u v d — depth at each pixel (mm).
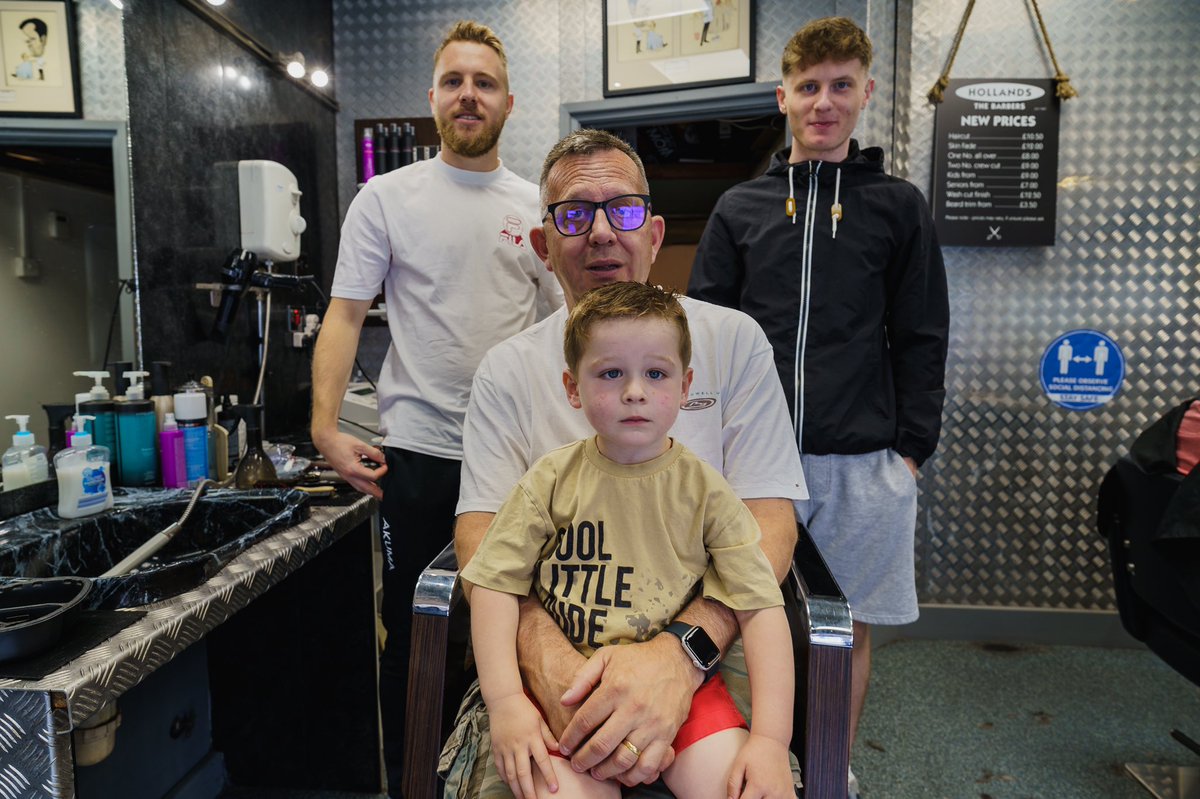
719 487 1013
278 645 2043
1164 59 2641
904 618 1836
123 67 1976
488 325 1799
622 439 967
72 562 1487
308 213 3086
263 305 2734
